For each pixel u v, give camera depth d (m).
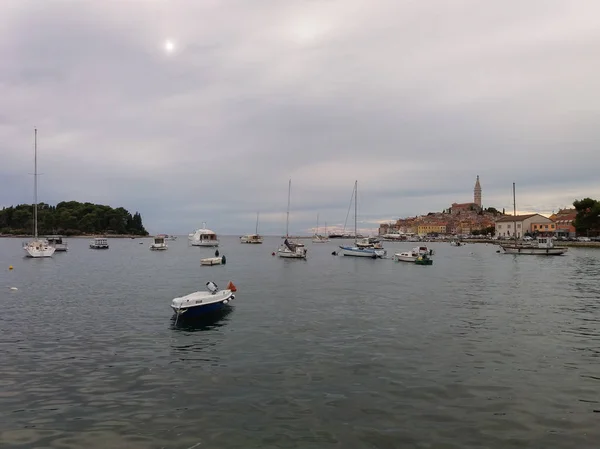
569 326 23.94
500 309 29.50
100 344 20.16
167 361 17.48
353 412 12.56
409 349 19.19
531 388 14.50
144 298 34.66
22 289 40.31
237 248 159.25
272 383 14.91
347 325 24.25
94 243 140.50
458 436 11.16
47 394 13.93
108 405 13.06
